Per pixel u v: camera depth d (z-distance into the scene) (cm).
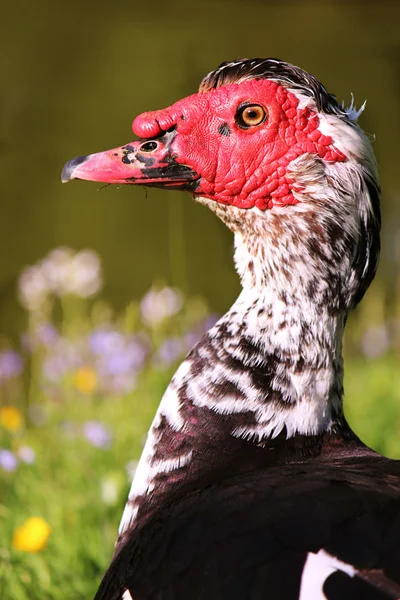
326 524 584
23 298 1602
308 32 3325
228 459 707
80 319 1521
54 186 2848
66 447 1160
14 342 2166
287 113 747
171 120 769
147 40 3191
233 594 569
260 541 587
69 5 3269
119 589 648
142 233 2775
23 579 880
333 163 738
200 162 763
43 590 879
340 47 3284
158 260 2688
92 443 1126
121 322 1565
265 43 3256
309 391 725
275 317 733
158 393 1285
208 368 733
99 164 778
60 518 1006
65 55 3144
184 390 733
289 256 738
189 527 625
